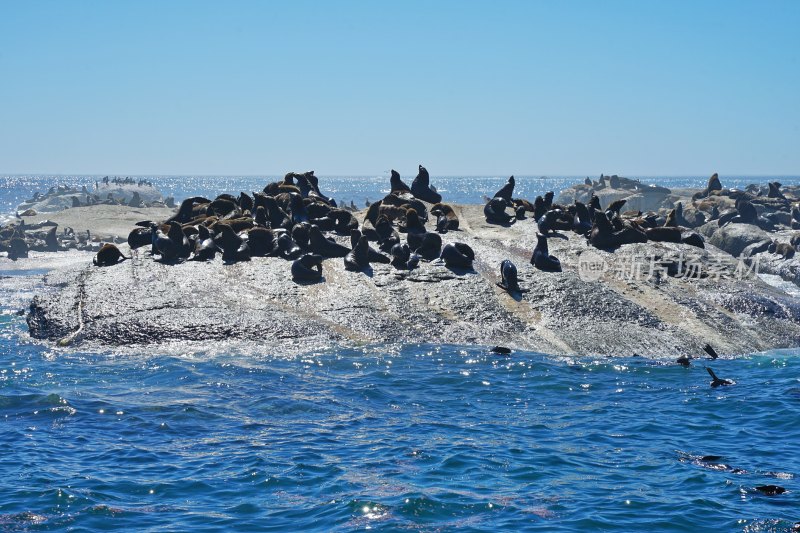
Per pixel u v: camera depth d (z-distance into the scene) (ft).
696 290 73.56
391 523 31.86
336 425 45.03
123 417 45.62
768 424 45.37
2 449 40.04
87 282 71.00
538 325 65.87
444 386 53.26
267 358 58.80
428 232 77.30
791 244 144.05
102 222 195.93
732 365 60.29
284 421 45.62
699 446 41.78
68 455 39.40
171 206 264.11
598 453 40.63
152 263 74.59
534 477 37.14
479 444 41.91
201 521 32.12
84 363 57.41
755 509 33.35
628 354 62.39
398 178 99.25
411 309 67.31
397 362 58.44
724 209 184.85
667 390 53.16
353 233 74.69
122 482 36.04
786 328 68.85
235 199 92.48
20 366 56.49
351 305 67.21
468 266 74.28
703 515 32.76
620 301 69.15
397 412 47.78
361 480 36.52
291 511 33.12
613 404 49.75
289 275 71.87
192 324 63.36
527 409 48.67
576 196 292.61
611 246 81.10
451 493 35.01
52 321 65.46
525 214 98.63
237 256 74.95
